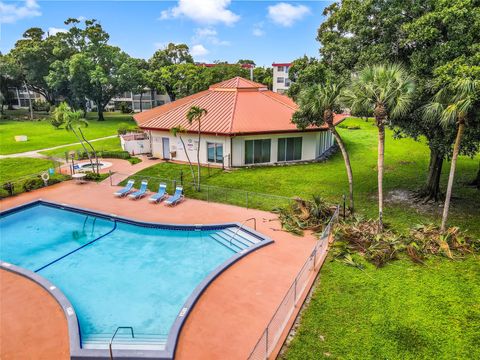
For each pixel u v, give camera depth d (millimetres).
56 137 49156
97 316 12438
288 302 11750
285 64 94312
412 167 30953
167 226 19375
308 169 30484
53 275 15227
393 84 15836
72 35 73000
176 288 14203
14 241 18547
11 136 50000
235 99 35844
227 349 10336
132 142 36438
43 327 11453
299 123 24641
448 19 15789
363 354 10180
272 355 10047
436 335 10914
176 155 34000
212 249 17562
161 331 11602
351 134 48406
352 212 20328
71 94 74000
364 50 20250
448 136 16734
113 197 24281
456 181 26578
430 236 16750
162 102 99938
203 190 25219
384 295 12922
